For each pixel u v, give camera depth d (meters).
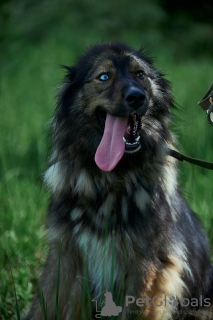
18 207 7.38
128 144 4.78
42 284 5.06
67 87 5.17
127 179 4.86
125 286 4.85
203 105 5.03
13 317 5.35
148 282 4.81
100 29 24.12
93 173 4.89
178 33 25.78
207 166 4.88
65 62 19.39
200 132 9.70
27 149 10.08
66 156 5.00
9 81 17.58
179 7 28.19
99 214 4.81
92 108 4.97
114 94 4.83
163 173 5.02
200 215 6.91
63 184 4.94
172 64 21.17
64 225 4.86
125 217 4.80
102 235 4.80
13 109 13.68
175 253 5.03
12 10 23.47
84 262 4.66
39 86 16.48
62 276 4.93
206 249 5.81
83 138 5.02
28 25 23.33
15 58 20.03
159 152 5.02
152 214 4.81
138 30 24.81
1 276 5.95
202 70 19.83
